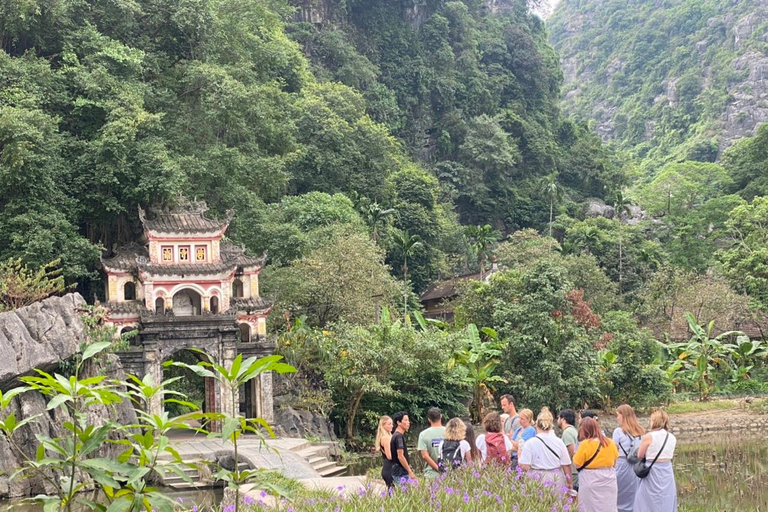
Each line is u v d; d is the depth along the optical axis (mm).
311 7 121125
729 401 58531
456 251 98125
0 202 46000
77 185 47625
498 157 121438
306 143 85938
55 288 38938
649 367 53156
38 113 44719
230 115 55219
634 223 129250
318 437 40469
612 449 16719
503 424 21859
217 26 60031
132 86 51938
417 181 96562
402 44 130125
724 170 128250
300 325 45312
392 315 57906
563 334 50219
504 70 141750
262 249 54812
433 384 48406
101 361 33656
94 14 56094
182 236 40656
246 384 42094
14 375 29078
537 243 85250
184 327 39250
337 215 68688
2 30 53406
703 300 70625
